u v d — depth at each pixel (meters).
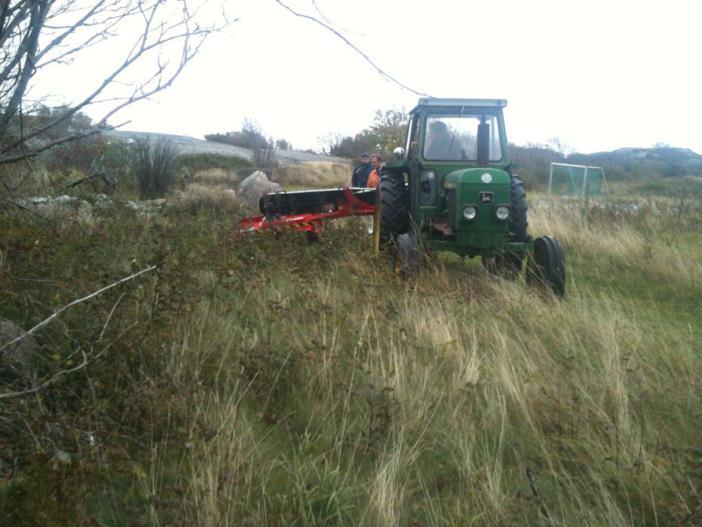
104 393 3.84
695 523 3.18
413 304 6.05
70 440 3.30
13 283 4.66
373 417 4.02
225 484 3.23
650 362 5.18
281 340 5.02
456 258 9.57
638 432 4.00
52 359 3.86
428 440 3.98
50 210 6.97
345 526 3.22
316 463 3.69
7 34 3.66
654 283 8.64
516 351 5.17
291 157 28.88
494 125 8.59
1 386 3.72
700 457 3.77
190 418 3.78
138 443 3.58
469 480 3.53
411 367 4.73
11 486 2.99
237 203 12.54
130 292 4.50
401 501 3.31
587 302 6.91
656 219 13.07
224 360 4.58
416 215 8.34
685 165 33.25
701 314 7.23
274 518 3.18
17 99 3.85
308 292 5.91
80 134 4.09
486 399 4.37
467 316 6.14
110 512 3.15
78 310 4.37
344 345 5.03
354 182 13.54
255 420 4.07
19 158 4.04
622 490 3.47
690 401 4.56
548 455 3.78
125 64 3.85
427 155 8.43
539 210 12.38
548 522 3.26
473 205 7.48
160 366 4.23
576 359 5.09
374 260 7.03
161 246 5.64
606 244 10.29
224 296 5.79
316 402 4.26
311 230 9.45
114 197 8.59
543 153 32.66
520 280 7.53
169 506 3.15
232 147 31.31
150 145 16.44
